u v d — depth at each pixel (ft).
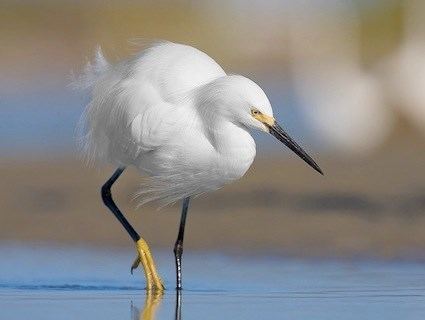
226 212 53.62
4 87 85.20
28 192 59.06
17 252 46.09
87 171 64.08
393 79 75.97
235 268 42.91
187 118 38.37
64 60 96.68
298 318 32.58
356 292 37.22
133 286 39.34
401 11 104.53
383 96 75.10
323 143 72.69
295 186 60.23
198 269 42.80
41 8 106.42
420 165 67.31
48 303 35.40
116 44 102.89
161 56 39.45
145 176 45.21
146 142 39.04
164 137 38.65
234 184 60.03
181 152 38.65
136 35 106.52
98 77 41.09
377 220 52.01
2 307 34.50
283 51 104.47
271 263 43.88
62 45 100.78
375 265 43.27
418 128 74.95
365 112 73.56
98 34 104.68
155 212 53.62
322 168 65.62
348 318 32.55
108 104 40.16
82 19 106.63
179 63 39.04
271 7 111.24
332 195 58.13
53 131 73.10
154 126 38.65
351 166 66.64
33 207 55.52
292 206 55.31
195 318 32.65
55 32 103.19
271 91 86.89
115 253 46.26
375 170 65.36
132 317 32.86
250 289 38.27
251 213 53.42
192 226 50.93
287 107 80.33
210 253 46.14
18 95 82.69
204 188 39.58
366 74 78.18
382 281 39.58
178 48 39.78
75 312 33.65
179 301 35.86
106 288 38.81
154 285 38.75
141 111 38.99
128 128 39.42
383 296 36.35
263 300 35.86
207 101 37.86
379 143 73.20
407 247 46.50
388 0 106.11
